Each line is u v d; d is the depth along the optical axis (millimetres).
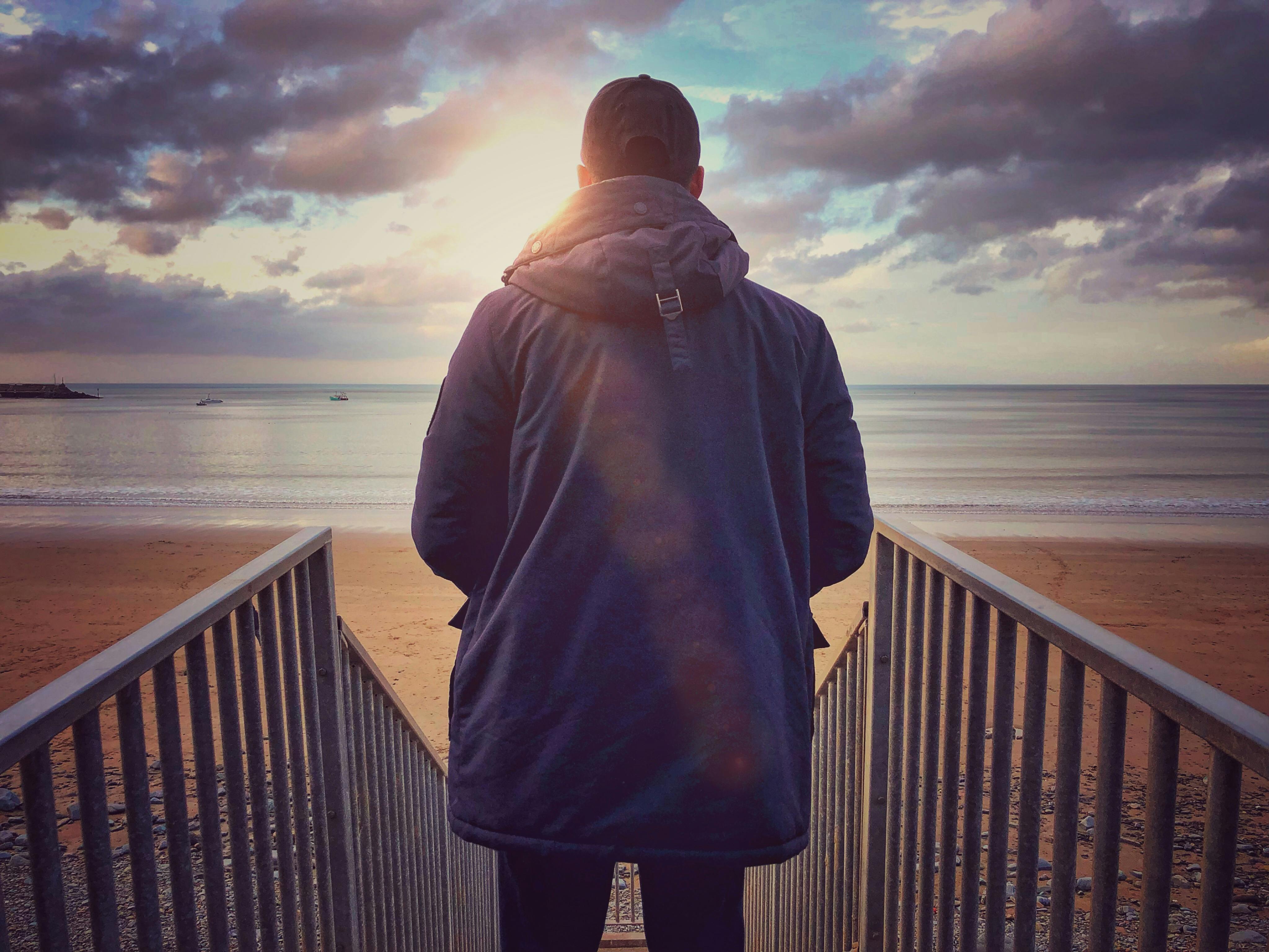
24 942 2910
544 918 1278
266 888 1299
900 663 1670
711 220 1224
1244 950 3127
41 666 8305
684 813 1071
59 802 4406
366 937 1850
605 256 1133
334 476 37062
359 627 9961
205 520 21734
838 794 2156
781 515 1224
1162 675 810
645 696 1081
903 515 23344
